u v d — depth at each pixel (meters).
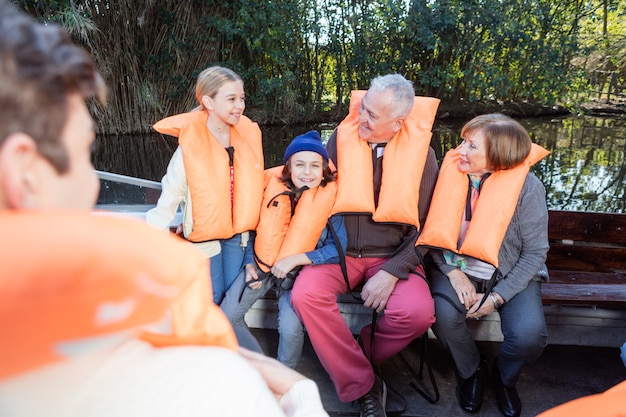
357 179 1.88
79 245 0.31
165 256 0.36
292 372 0.68
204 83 1.82
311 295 1.69
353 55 10.65
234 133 1.94
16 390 0.36
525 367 2.07
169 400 0.40
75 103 0.39
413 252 1.84
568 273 2.32
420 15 10.07
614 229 2.41
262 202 1.91
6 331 0.29
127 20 8.66
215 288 1.89
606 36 12.05
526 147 1.75
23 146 0.35
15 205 0.36
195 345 0.47
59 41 0.38
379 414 1.72
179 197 1.85
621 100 12.50
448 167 1.91
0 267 0.29
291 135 9.29
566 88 11.41
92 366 0.39
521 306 1.77
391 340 1.77
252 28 9.32
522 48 10.57
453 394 1.92
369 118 1.85
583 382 1.98
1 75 0.34
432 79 10.41
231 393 0.43
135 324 0.33
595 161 6.88
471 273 1.87
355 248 1.92
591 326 2.17
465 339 1.81
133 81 9.00
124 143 8.50
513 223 1.79
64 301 0.29
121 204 2.17
